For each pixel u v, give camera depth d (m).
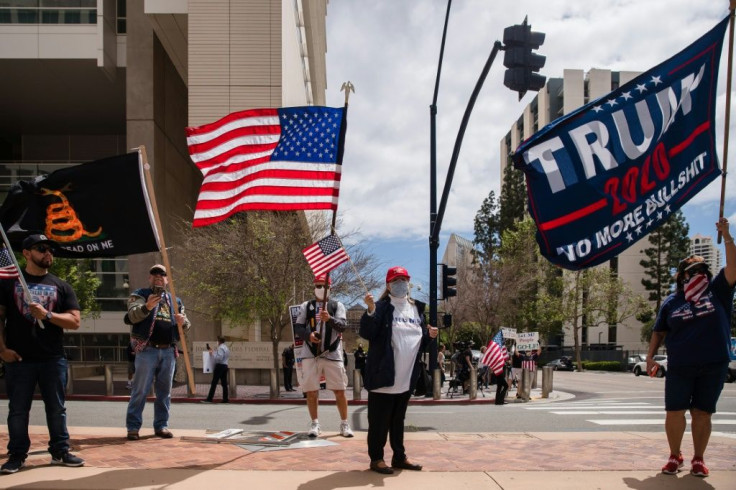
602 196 5.76
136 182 6.45
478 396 19.39
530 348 26.47
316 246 7.21
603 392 22.00
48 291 5.29
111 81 33.91
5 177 39.22
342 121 7.58
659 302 68.00
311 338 7.16
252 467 5.38
